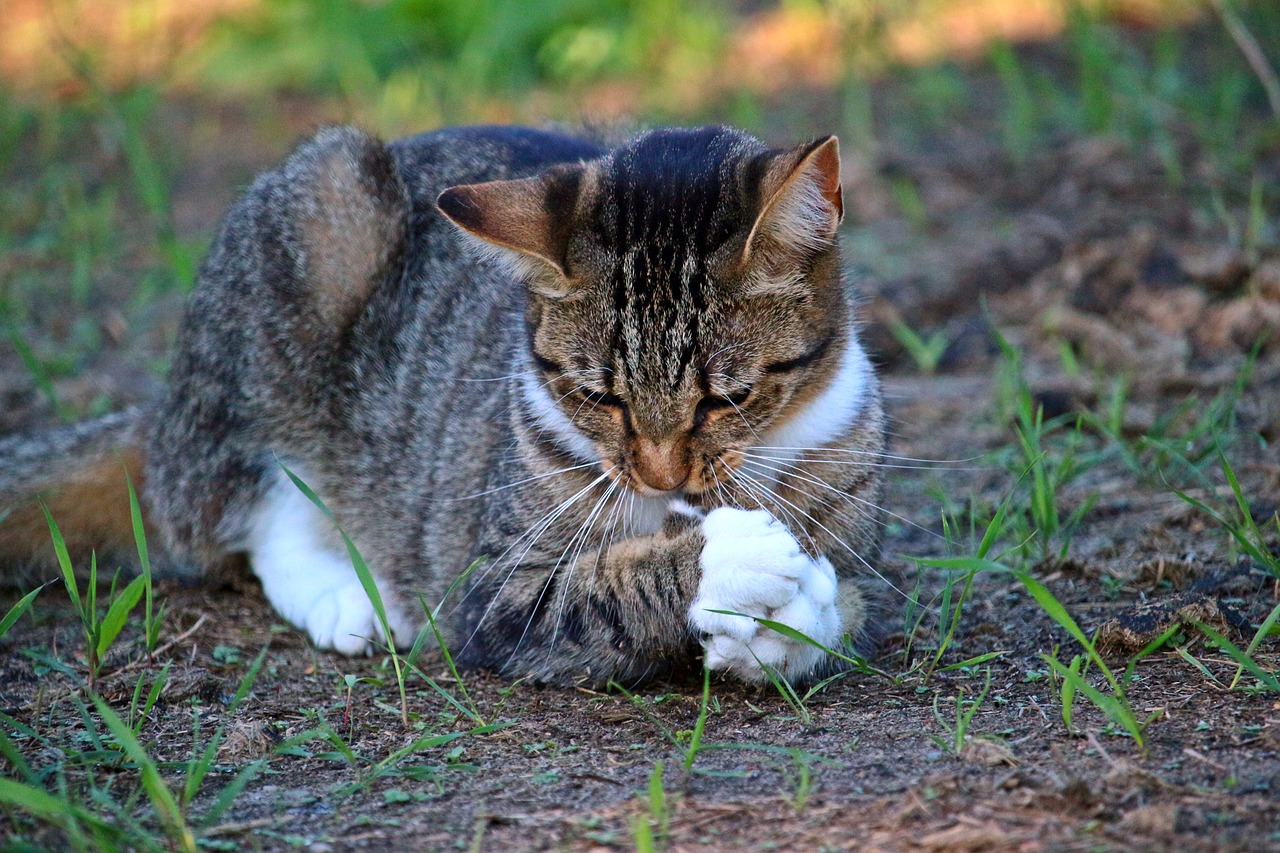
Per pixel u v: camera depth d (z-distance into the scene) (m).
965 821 5.39
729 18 23.06
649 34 21.67
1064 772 5.78
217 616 9.10
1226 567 8.25
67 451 9.93
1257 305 12.02
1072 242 13.70
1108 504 9.62
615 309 7.21
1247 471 9.78
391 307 9.54
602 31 21.66
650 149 7.75
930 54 19.72
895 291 13.41
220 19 23.72
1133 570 8.41
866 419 7.95
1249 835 5.12
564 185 7.54
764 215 6.87
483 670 7.93
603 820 5.69
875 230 14.94
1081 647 7.43
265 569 9.34
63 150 19.70
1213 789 5.50
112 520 9.88
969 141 17.09
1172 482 9.78
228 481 9.56
